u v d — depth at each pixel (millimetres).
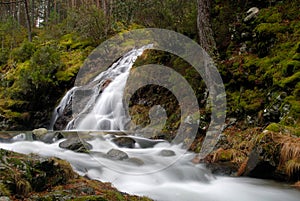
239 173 5852
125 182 5277
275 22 8570
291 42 7840
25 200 3121
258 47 8539
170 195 4875
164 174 5758
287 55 7602
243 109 7633
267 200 4777
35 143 8188
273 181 5492
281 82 7047
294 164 5133
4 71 17750
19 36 24672
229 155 6562
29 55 17359
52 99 14156
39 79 13734
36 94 13984
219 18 10016
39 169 3602
